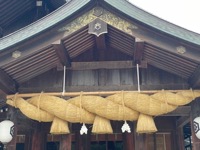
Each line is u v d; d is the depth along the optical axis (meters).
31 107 4.74
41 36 4.67
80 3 4.67
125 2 4.78
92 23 4.66
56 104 4.67
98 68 5.39
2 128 4.95
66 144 5.03
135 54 4.95
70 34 4.68
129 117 4.58
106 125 4.56
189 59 4.57
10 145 5.06
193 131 4.93
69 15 4.59
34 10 9.52
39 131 7.62
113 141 7.59
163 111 4.60
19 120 5.82
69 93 4.87
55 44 4.58
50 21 4.73
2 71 4.66
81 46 5.37
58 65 5.43
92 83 5.30
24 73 5.16
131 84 5.24
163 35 4.59
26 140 7.77
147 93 4.87
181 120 6.83
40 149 7.45
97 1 4.65
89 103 4.61
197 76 4.59
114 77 5.33
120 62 5.39
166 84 5.17
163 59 5.01
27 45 4.71
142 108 4.54
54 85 5.32
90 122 4.66
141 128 4.48
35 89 5.27
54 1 9.40
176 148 7.43
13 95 5.00
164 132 7.67
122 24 4.69
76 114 4.59
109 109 4.54
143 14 4.73
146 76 5.29
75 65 5.41
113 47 5.61
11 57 4.68
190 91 4.83
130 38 4.86
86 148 7.39
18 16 9.27
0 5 8.25
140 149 5.41
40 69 5.34
